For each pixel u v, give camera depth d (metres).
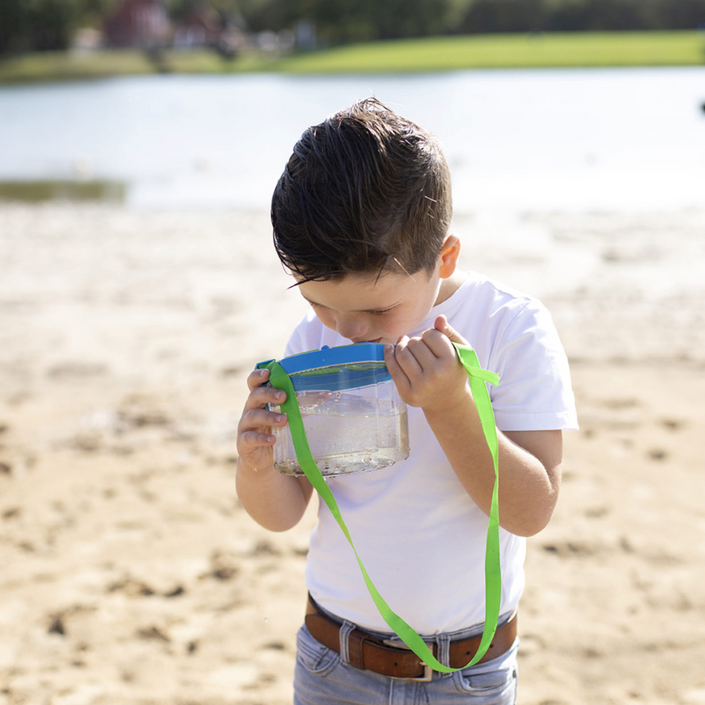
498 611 1.29
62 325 6.79
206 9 84.88
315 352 1.28
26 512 3.85
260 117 27.27
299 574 3.30
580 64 42.62
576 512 3.64
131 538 3.60
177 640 2.93
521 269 7.95
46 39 74.00
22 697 2.65
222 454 4.39
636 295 6.99
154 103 34.22
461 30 75.12
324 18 74.69
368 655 1.51
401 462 1.47
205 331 6.50
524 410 1.44
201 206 12.31
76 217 11.67
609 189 12.48
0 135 24.19
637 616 2.94
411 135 1.27
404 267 1.25
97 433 4.71
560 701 2.55
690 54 44.53
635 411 4.68
